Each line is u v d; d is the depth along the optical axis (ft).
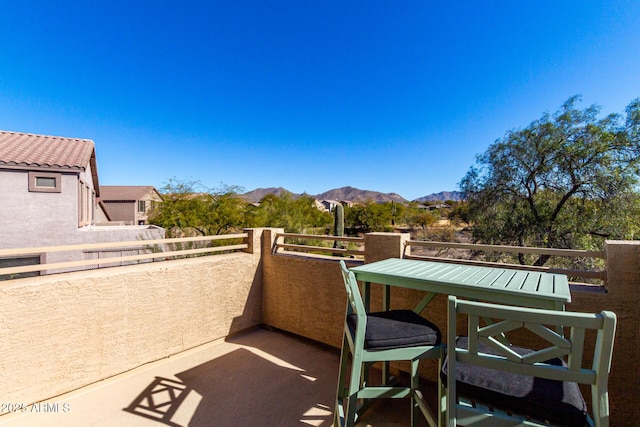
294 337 13.42
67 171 28.78
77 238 29.04
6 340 7.68
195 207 40.47
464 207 31.17
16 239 26.86
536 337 7.91
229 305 13.29
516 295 5.32
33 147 30.86
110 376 9.67
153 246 26.04
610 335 3.44
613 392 7.05
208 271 12.48
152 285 10.71
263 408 8.50
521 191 26.63
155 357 10.83
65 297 8.70
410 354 5.75
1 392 7.61
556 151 24.38
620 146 22.44
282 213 52.70
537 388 4.18
